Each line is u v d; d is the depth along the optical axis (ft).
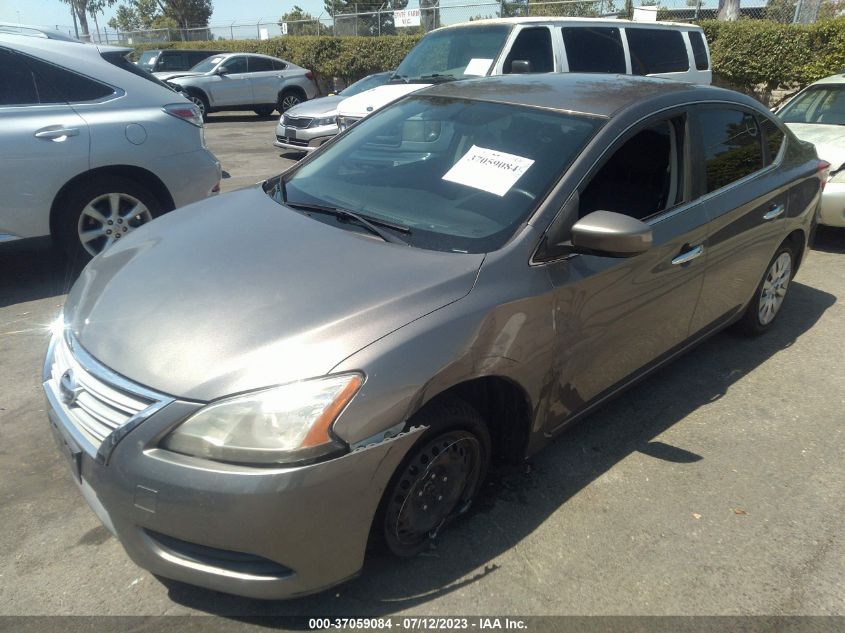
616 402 12.37
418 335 7.47
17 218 15.66
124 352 7.35
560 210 9.10
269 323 7.34
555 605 7.93
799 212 14.23
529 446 9.31
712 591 8.21
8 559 8.35
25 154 15.42
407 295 7.79
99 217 16.89
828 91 24.22
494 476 10.15
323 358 7.01
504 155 10.00
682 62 29.76
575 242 8.77
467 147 10.51
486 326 7.98
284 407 6.73
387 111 12.55
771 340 15.07
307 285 7.91
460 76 25.40
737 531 9.23
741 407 12.33
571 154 9.66
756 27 44.11
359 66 67.41
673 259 10.63
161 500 6.73
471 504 9.14
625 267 9.69
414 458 7.72
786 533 9.21
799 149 14.85
